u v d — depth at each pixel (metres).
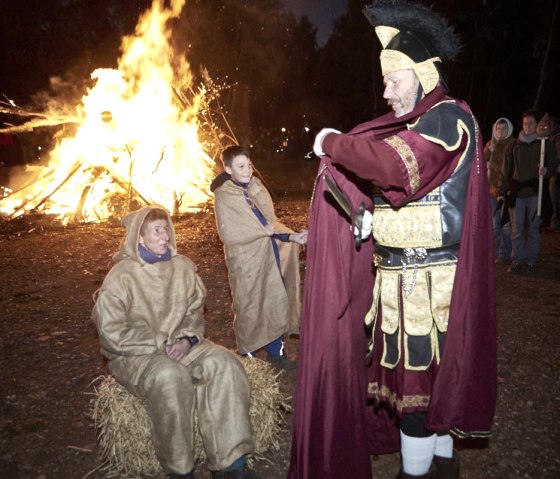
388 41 2.09
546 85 25.25
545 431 3.05
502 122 6.54
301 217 11.41
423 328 2.12
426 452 2.26
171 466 2.59
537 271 6.49
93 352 4.36
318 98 37.81
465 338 2.09
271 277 3.84
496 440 2.97
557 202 8.99
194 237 9.16
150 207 2.90
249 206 3.80
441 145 1.94
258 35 26.89
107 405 2.73
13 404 3.52
